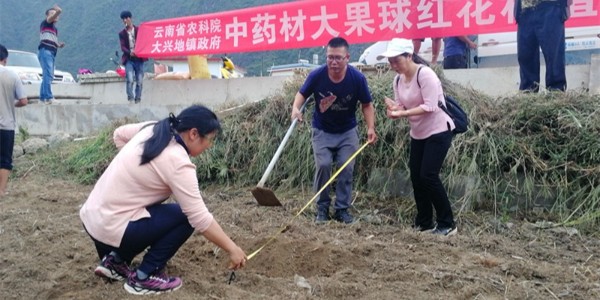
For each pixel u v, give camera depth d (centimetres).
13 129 648
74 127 948
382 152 577
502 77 684
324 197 508
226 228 484
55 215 541
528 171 517
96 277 363
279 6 791
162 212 328
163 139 317
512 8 659
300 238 446
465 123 464
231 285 352
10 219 527
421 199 481
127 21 941
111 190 320
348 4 740
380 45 1002
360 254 412
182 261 397
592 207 474
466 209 521
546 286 348
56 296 343
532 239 458
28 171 778
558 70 584
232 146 667
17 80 641
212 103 889
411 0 702
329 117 493
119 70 1112
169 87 930
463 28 684
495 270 377
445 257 407
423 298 331
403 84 464
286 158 625
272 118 654
